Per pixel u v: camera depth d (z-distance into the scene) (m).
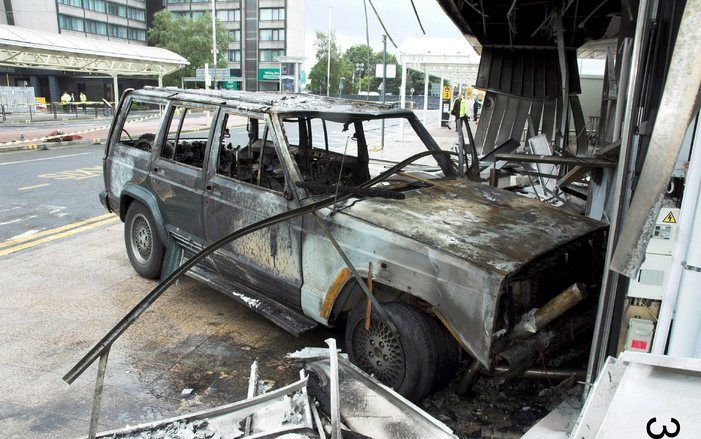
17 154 14.84
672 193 2.19
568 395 3.09
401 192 3.92
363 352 3.42
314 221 3.50
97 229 7.32
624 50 4.08
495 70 8.50
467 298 2.81
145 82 59.53
